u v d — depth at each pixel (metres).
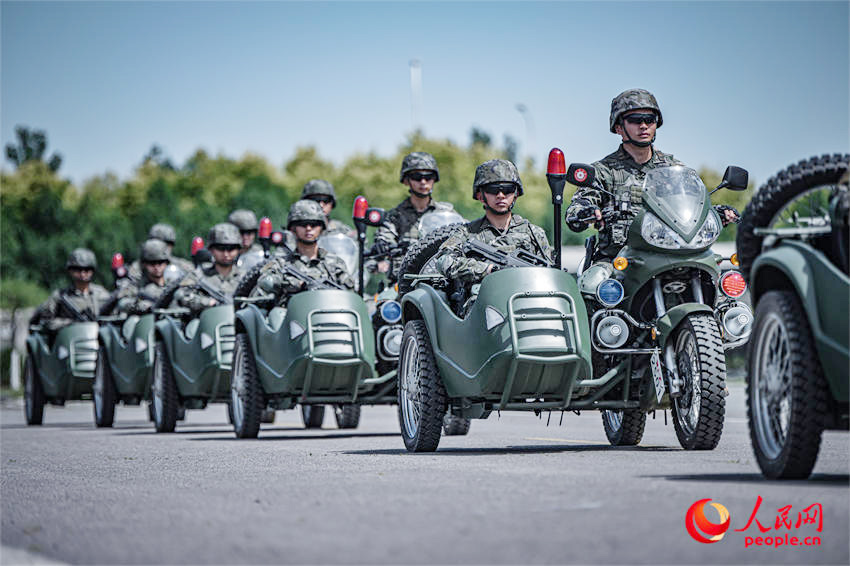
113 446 16.72
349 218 72.56
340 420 21.42
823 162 9.17
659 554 6.05
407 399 13.97
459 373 12.91
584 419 22.52
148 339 22.88
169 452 14.81
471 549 6.33
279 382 17.16
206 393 20.20
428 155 19.06
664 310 12.73
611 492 8.26
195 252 22.48
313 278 18.05
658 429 17.86
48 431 22.75
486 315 12.51
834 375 8.28
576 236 65.12
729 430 16.81
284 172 116.69
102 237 73.56
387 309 16.84
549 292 12.41
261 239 21.47
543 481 9.16
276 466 11.77
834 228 8.66
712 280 12.83
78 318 26.55
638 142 13.93
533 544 6.38
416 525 7.14
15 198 100.75
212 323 20.02
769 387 8.98
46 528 7.77
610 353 12.62
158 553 6.60
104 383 24.00
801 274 8.45
